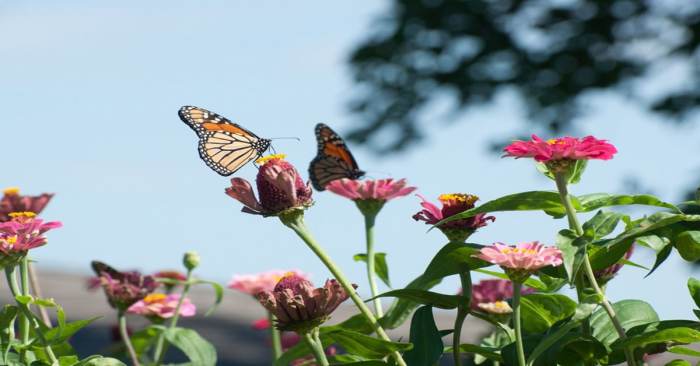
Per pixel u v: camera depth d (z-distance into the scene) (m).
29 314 2.61
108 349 2.93
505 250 2.51
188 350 2.88
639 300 2.59
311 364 2.72
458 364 2.56
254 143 2.90
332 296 2.54
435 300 2.55
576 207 2.54
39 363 2.63
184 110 2.88
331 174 2.66
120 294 2.86
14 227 2.61
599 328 2.58
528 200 2.53
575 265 2.49
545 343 2.51
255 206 2.60
